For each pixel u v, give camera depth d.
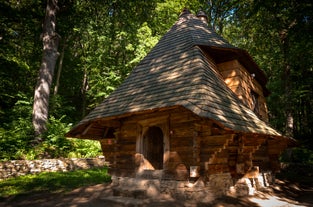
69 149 15.52
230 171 8.15
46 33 16.94
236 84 9.56
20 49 23.25
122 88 9.62
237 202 7.14
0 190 9.12
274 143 10.80
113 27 20.92
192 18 11.47
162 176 7.50
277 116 21.50
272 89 20.56
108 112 8.55
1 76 20.05
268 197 8.45
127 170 8.53
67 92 28.75
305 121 24.75
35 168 12.41
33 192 8.93
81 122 9.03
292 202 8.14
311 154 18.73
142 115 8.38
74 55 28.20
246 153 8.01
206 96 6.71
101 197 7.81
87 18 20.55
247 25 20.55
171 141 7.51
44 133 15.21
